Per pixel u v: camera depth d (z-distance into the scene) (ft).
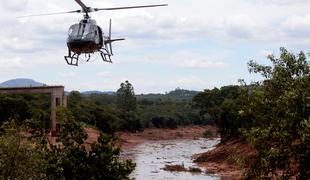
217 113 295.69
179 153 294.25
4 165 53.11
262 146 52.80
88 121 320.70
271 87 54.29
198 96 324.19
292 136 50.42
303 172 51.11
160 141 412.16
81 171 61.26
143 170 206.28
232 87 319.06
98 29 69.82
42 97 283.79
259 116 54.34
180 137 456.45
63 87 155.12
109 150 63.93
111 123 355.77
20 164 53.72
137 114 482.28
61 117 64.23
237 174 182.29
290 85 52.03
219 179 176.76
